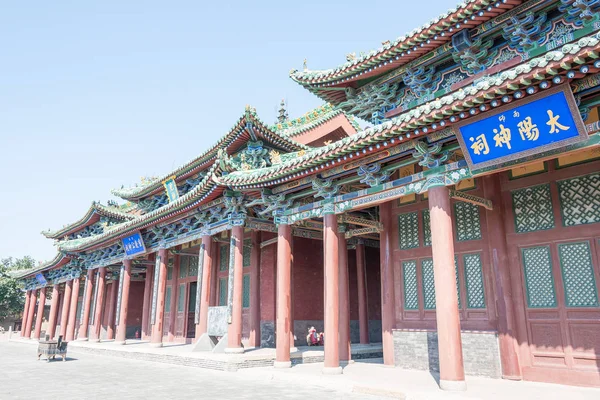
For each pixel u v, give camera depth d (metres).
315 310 26.78
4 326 75.62
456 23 15.99
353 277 28.80
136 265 38.31
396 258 18.38
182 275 33.38
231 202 22.50
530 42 15.52
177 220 27.31
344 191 17.67
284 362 18.14
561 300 13.51
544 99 10.51
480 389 12.31
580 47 9.15
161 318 28.06
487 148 12.05
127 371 19.64
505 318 14.41
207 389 14.27
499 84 10.48
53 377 17.84
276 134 26.17
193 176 33.78
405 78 18.83
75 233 48.25
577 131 10.38
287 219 19.11
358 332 28.08
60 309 57.69
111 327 40.56
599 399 10.89
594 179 13.41
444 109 11.70
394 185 14.91
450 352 12.23
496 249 15.03
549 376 13.38
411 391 12.14
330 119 31.48
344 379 14.58
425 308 17.06
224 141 27.31
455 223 16.61
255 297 25.73
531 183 14.72
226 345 21.45
